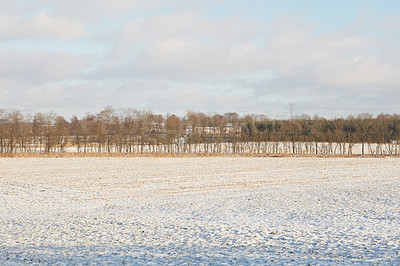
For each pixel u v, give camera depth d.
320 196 37.75
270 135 124.88
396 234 22.05
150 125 121.12
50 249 19.97
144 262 17.66
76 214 30.30
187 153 105.25
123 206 33.97
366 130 123.19
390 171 61.81
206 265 17.16
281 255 18.53
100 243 21.16
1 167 67.81
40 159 83.88
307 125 135.12
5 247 20.39
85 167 68.12
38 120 111.44
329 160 83.38
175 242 21.25
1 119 106.38
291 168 67.06
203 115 154.25
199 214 29.67
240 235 22.58
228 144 121.31
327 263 17.17
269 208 31.86
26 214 30.66
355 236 21.83
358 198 36.09
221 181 50.72
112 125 123.31
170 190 43.41
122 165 71.94
